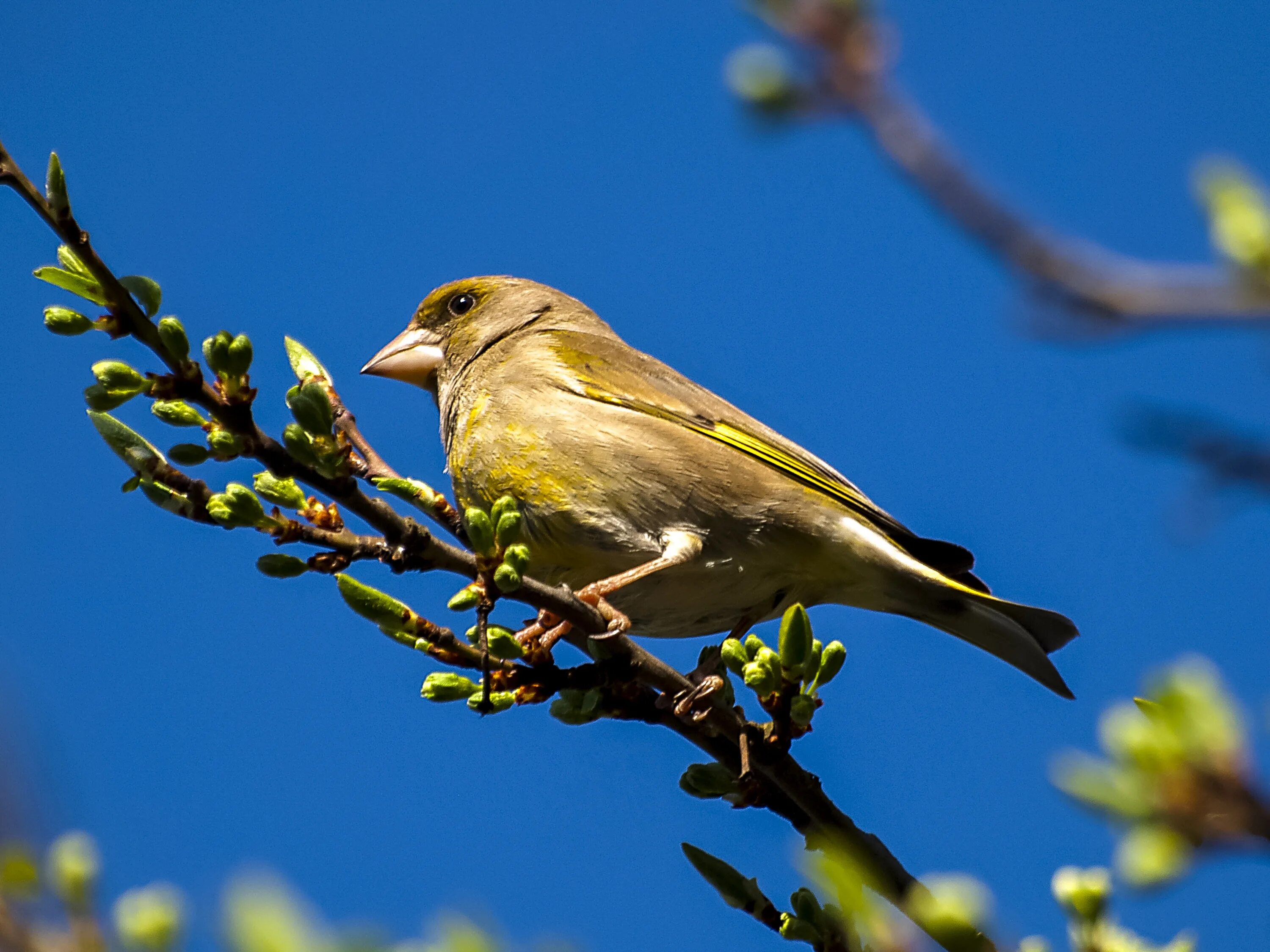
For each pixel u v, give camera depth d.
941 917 5.70
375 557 7.45
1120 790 4.27
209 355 7.13
